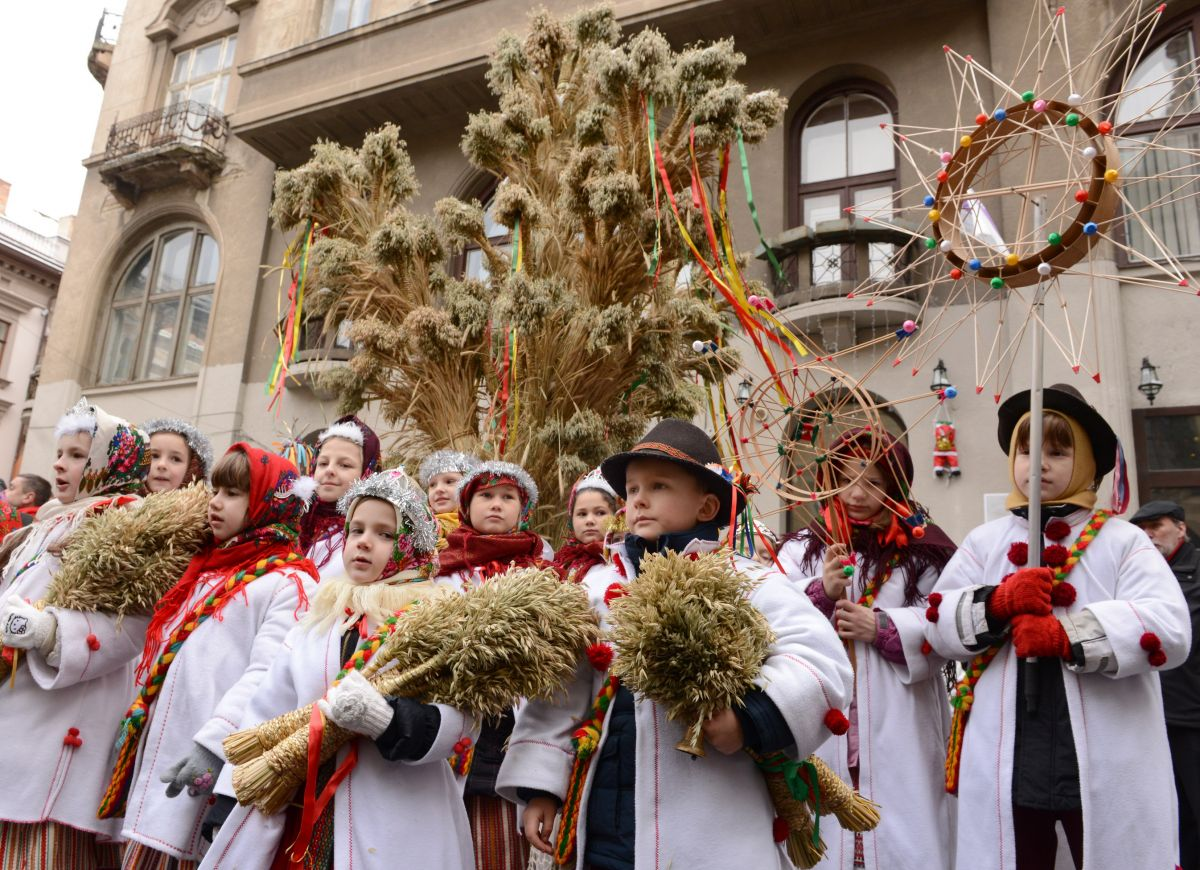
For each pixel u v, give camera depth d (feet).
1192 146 21.18
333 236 15.17
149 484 10.18
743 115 12.93
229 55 43.04
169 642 7.63
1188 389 20.40
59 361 41.29
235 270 37.24
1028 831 7.32
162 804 7.02
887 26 26.78
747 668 4.73
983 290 21.89
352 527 7.13
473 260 30.81
